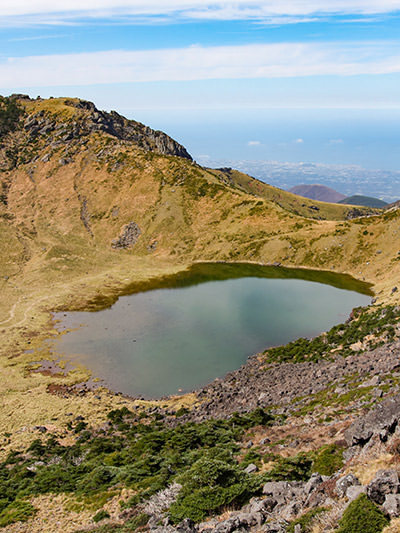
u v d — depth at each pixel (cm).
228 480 2584
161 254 17088
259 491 2481
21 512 3195
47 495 3522
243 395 5878
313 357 6831
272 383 6050
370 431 2538
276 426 4094
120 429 5206
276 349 7756
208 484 2608
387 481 1725
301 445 3120
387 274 12825
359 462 2228
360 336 6888
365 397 3788
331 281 13162
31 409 5966
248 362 7506
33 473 4131
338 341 7238
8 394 6581
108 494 3244
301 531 1766
